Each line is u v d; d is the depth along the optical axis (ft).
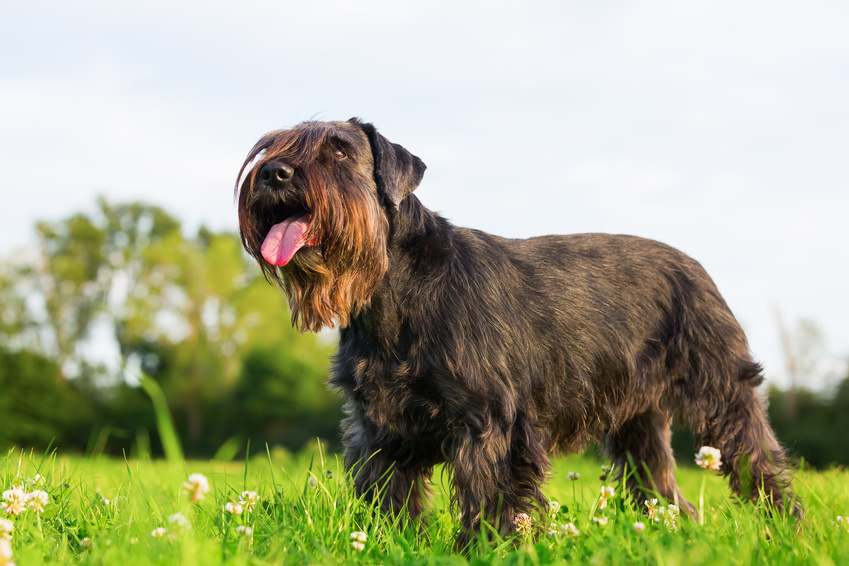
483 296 12.11
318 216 11.66
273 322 173.68
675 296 14.66
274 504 11.16
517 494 11.46
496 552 9.21
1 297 158.81
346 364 12.42
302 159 11.93
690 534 9.39
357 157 12.46
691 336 14.43
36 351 149.38
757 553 8.51
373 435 12.74
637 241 15.14
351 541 9.81
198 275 170.81
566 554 9.23
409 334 11.75
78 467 16.80
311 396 164.14
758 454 13.71
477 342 11.66
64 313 171.12
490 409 11.55
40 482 11.95
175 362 163.32
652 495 15.39
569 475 13.01
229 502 11.36
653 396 14.46
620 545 9.15
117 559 7.73
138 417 153.99
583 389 13.39
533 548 9.32
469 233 13.16
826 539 9.70
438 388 11.60
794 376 106.93
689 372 14.40
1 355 142.41
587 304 13.53
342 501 11.53
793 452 14.67
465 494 11.34
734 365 14.29
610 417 13.94
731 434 13.94
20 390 140.87
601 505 11.23
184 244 175.32
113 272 179.52
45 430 140.56
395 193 12.11
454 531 11.68
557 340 13.04
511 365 12.02
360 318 12.00
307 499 11.21
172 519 8.62
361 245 11.87
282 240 11.91
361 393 12.10
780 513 12.52
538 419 12.89
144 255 172.55
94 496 12.20
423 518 12.61
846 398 98.48
